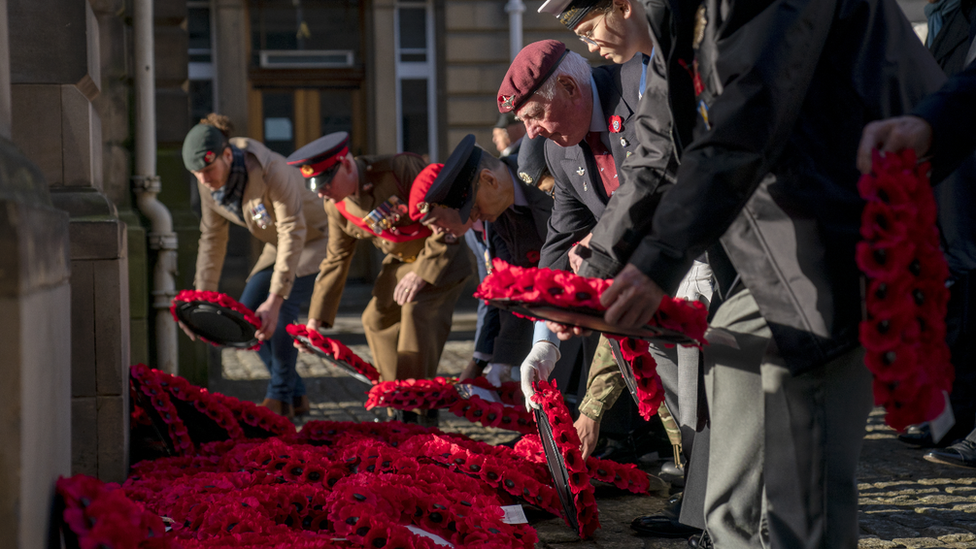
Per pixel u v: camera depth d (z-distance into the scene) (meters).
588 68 2.62
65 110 3.07
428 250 4.11
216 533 2.12
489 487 2.74
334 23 13.17
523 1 12.64
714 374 1.78
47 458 1.54
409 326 4.11
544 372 2.79
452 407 3.36
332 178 3.95
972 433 3.81
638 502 3.15
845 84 1.59
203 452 3.27
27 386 1.35
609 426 3.68
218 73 12.77
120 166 5.21
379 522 2.00
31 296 1.39
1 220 1.31
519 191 3.57
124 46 5.24
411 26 13.06
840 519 1.59
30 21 3.05
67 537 1.61
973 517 2.95
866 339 1.36
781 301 1.58
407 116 13.11
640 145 1.87
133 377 3.32
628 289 1.51
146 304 5.13
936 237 1.44
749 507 1.75
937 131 1.44
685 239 1.50
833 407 1.58
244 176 4.48
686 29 1.68
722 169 1.49
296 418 5.17
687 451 2.50
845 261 1.54
